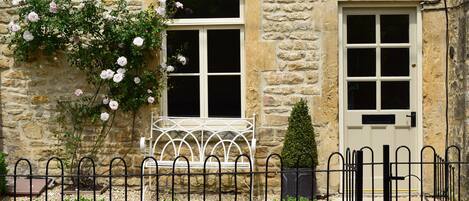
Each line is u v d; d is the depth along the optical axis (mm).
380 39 7039
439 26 6867
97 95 7219
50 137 7273
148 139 7105
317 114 7004
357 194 5047
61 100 7230
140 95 7082
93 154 7234
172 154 7172
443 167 6586
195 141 7117
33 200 6484
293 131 6637
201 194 7090
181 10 7242
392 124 7047
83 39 7129
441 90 6891
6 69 7246
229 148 6926
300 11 7016
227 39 7223
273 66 7043
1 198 6566
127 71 7090
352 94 7090
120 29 6938
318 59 7004
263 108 7059
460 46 6402
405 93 7059
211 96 7250
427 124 6922
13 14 7211
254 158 6973
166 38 7246
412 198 6852
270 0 7027
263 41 7039
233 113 7223
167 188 7078
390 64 7059
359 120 7066
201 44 7223
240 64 7207
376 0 6898
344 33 7059
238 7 7203
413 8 6984
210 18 7207
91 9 6922
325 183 6961
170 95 7289
